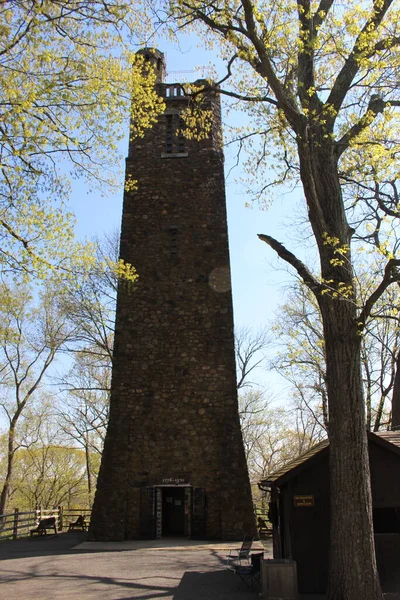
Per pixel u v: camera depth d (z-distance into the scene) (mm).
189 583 9984
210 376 17672
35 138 8641
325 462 9594
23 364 29312
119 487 16422
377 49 9188
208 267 19109
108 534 15930
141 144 21047
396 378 16828
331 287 8406
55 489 36281
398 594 8719
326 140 9312
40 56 8398
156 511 16531
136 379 17734
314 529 9344
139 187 20375
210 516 16281
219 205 20000
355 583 7145
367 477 7695
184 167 20609
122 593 9117
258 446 35688
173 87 21828
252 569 9750
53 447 35438
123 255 19359
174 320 18422
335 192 9117
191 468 16719
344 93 9508
